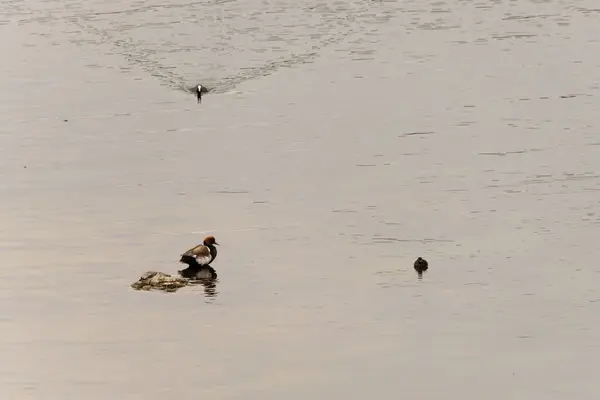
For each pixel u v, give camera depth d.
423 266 59.53
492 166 75.81
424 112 88.38
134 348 51.06
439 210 68.25
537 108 87.94
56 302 56.28
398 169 76.00
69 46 112.88
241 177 75.25
